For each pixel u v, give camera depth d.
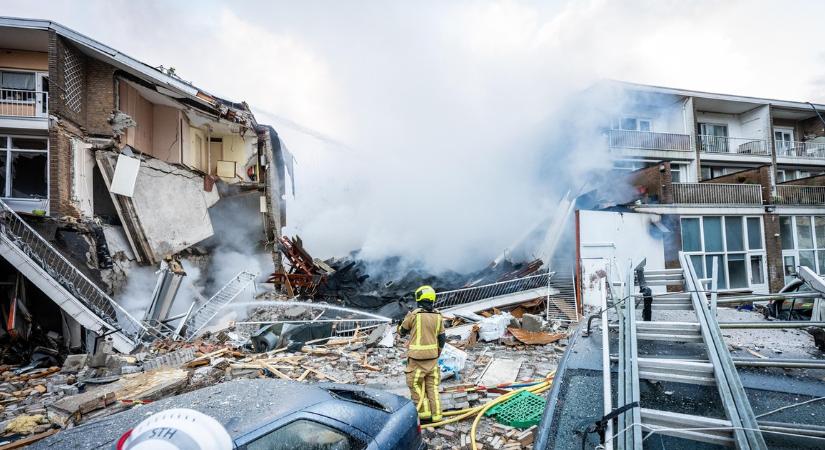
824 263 17.73
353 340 9.16
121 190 11.48
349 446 2.57
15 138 12.40
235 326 10.36
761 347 2.69
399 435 2.92
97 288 9.03
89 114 12.00
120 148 12.30
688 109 19.98
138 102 13.80
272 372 6.90
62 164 10.93
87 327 8.64
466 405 5.12
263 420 2.43
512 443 4.26
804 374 2.26
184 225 13.49
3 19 10.70
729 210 15.98
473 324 10.05
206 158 17.02
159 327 10.18
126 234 12.11
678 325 2.49
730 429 1.67
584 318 3.46
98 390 5.75
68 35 11.16
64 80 11.15
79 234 10.57
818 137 22.81
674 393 2.09
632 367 2.12
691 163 19.73
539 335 8.96
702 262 15.51
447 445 4.30
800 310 3.54
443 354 6.57
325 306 12.11
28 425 4.85
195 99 13.64
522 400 5.16
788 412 1.89
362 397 3.32
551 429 1.94
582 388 2.25
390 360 7.74
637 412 1.79
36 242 9.31
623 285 3.32
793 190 18.12
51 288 8.66
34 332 9.45
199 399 2.81
